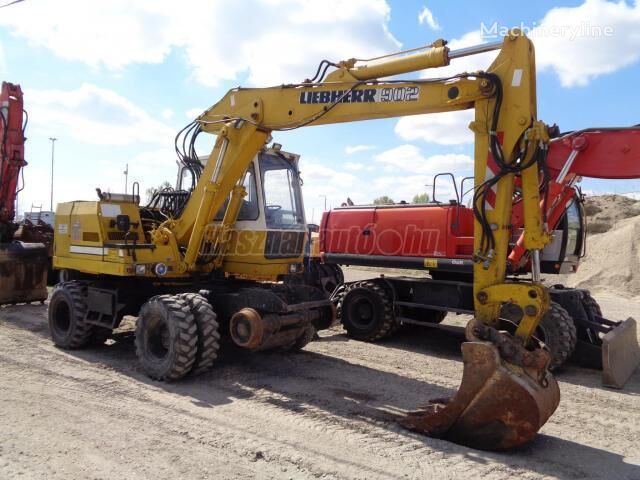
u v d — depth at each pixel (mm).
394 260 8453
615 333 6711
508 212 4648
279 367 6668
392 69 5328
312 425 4645
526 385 4055
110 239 7012
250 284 7324
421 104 5117
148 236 7336
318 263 11273
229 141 6500
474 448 4266
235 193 6824
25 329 8492
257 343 5742
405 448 4184
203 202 6531
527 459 4102
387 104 5359
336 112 5703
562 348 6852
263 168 7078
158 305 5992
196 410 4949
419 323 8297
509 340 4273
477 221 4715
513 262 7055
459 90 4855
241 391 5613
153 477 3557
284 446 4148
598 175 5527
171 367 5742
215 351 6020
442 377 6449
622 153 5398
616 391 6180
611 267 16891
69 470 3621
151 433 4332
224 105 6703
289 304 6281
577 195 8492
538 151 4465
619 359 6672
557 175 5906
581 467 3992
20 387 5473
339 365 6871
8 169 10812
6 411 4746
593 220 24891
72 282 7652
